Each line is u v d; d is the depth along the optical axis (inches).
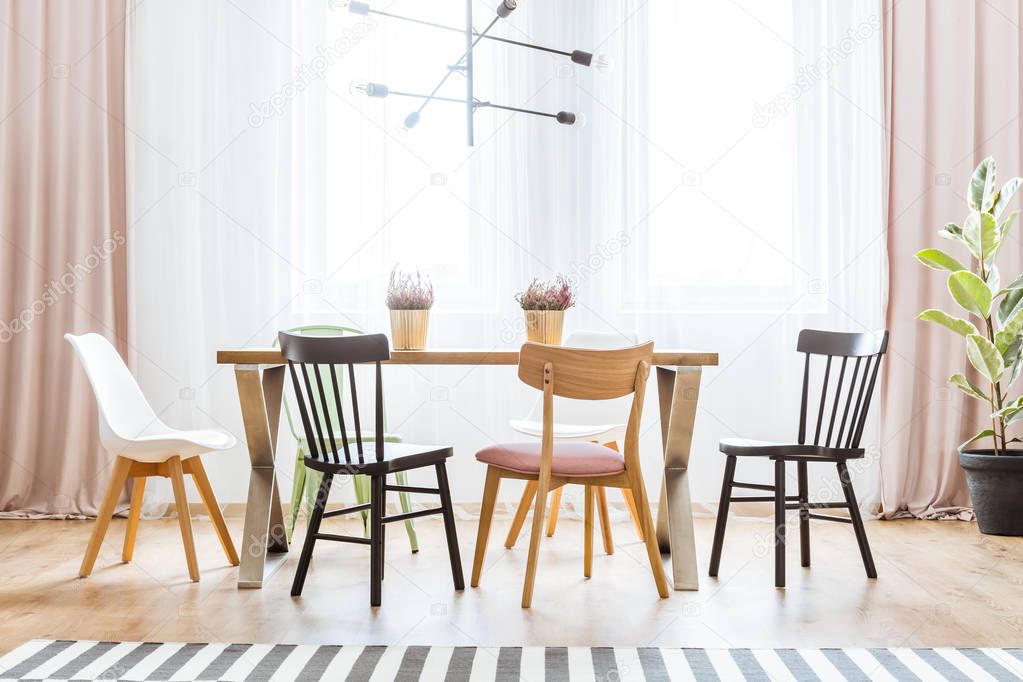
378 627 86.4
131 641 82.4
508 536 121.6
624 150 146.3
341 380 136.2
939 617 90.2
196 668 75.3
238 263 144.5
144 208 142.9
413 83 146.9
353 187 146.7
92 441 141.1
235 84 144.3
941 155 143.3
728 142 148.2
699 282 148.1
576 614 91.0
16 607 93.0
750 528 135.5
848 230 145.0
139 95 142.5
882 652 79.8
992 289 131.3
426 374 146.1
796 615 90.7
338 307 146.5
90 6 140.9
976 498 131.7
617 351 92.4
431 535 130.1
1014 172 143.5
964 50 142.6
